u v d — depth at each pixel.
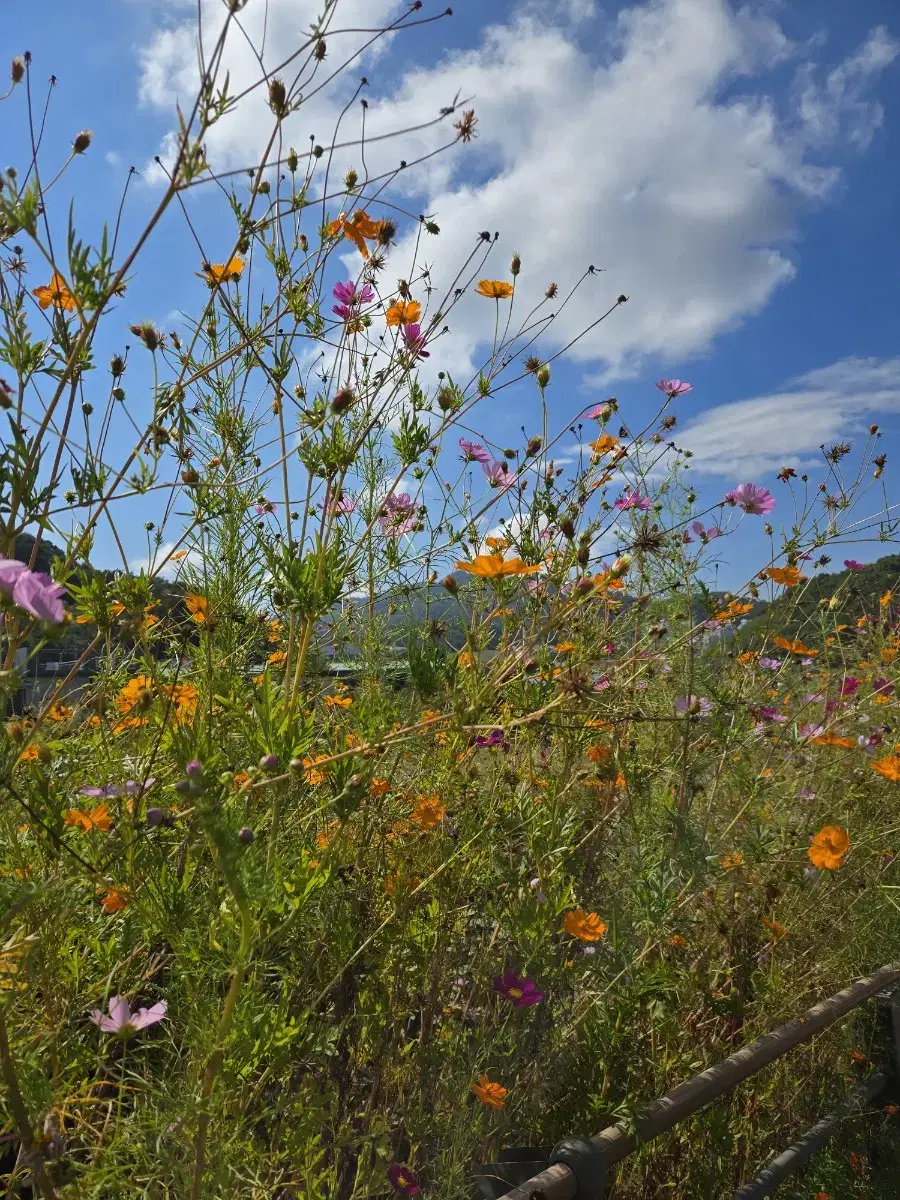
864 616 1.83
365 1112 0.83
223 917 0.63
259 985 0.65
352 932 0.81
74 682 0.94
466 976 1.01
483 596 1.05
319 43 0.74
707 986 1.16
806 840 1.31
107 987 0.71
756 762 1.41
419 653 0.80
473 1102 0.91
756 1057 1.03
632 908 1.03
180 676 0.94
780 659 1.55
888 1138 1.25
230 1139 0.64
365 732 0.76
